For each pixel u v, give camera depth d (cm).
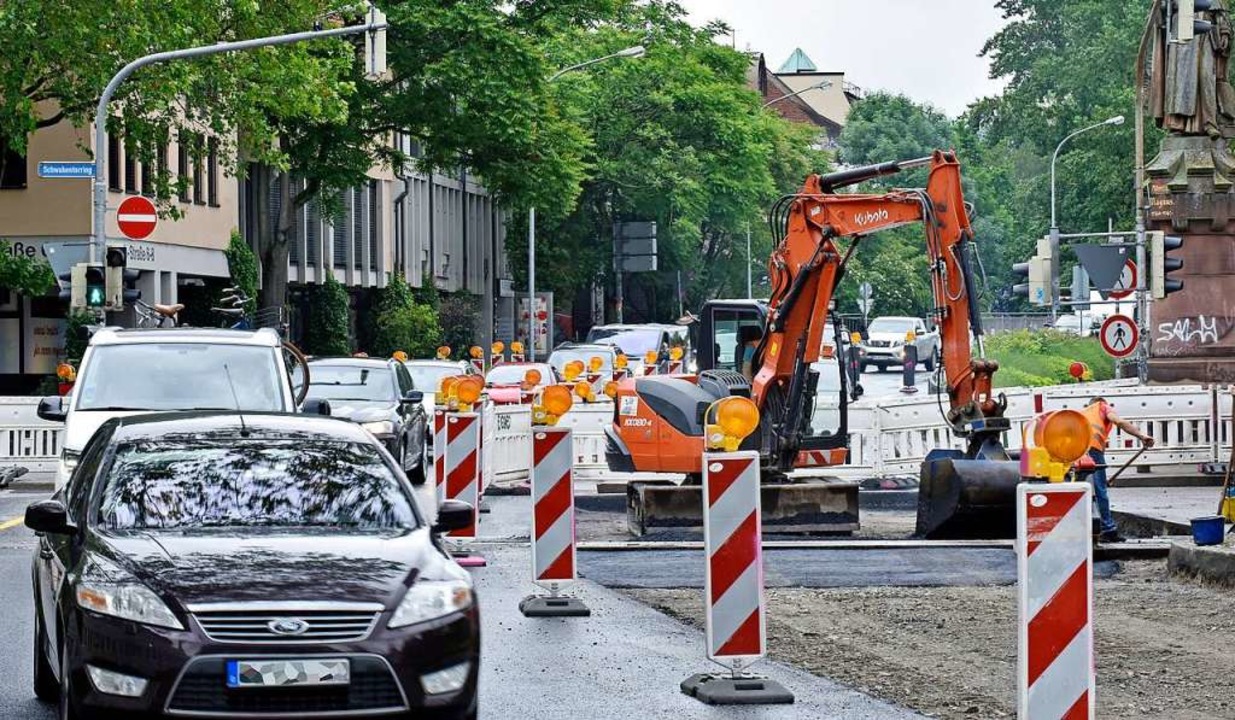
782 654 3034
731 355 6669
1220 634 3272
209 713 2072
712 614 2653
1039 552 2031
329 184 11406
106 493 2380
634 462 5234
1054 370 12725
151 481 2397
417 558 2250
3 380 10738
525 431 6888
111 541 2258
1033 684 2031
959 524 4712
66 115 8700
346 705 2100
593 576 4034
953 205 4834
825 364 7125
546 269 17438
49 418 4078
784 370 5138
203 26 8575
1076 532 2031
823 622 3419
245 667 2075
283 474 2431
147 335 4150
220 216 12375
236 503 2370
